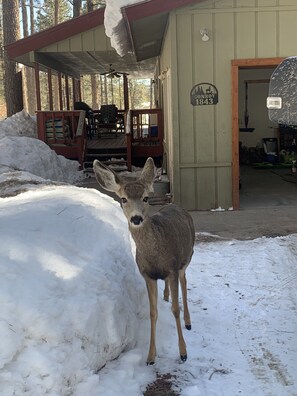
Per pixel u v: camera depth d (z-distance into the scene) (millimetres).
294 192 11031
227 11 8930
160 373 3600
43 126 14414
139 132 15180
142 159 14898
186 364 3717
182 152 9305
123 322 3646
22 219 4180
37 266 3379
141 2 8625
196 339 4094
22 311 2979
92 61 17516
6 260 3268
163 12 8766
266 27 8977
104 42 13906
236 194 9336
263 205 9719
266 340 4082
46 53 14578
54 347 3002
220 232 7598
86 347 3234
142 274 3752
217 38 9008
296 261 5844
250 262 5926
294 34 8984
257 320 4441
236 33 8992
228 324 4379
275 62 9031
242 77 16938
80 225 4262
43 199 5090
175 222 3887
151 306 3727
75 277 3488
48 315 3053
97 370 3389
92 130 18094
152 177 3561
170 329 4238
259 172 14578
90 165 14211
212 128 9234
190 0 8719
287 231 7520
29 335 2955
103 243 4199
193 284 5270
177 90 9148
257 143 17219
